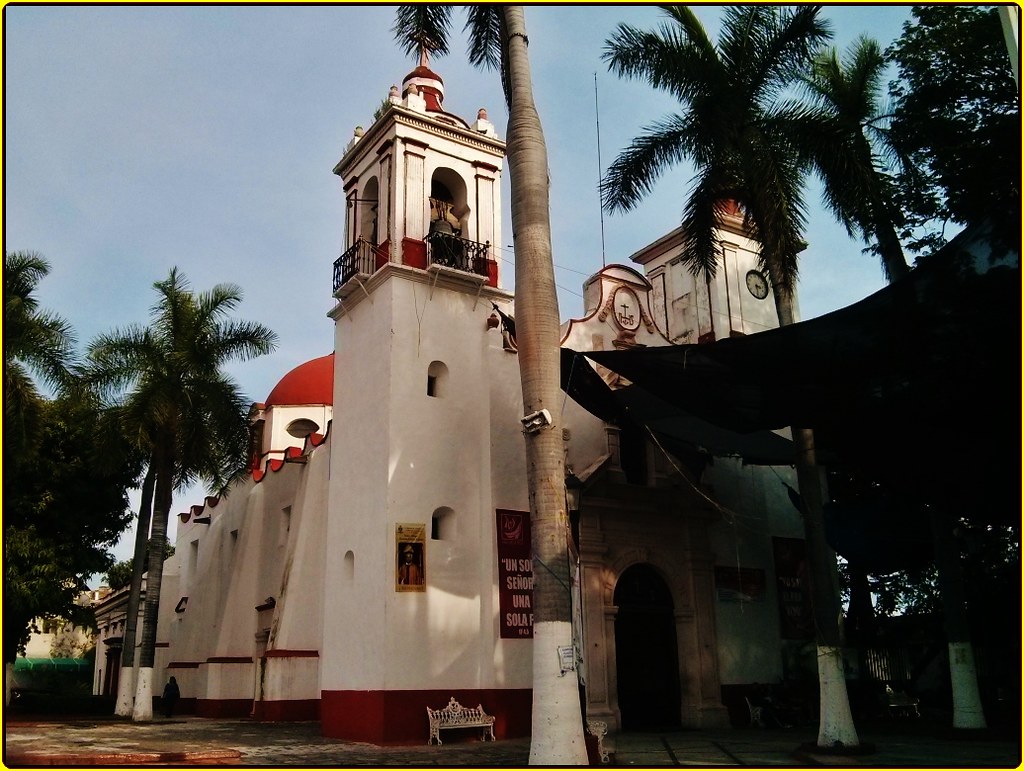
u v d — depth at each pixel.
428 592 17.00
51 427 26.34
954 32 17.80
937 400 12.18
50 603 25.16
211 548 31.23
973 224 11.12
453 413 18.58
